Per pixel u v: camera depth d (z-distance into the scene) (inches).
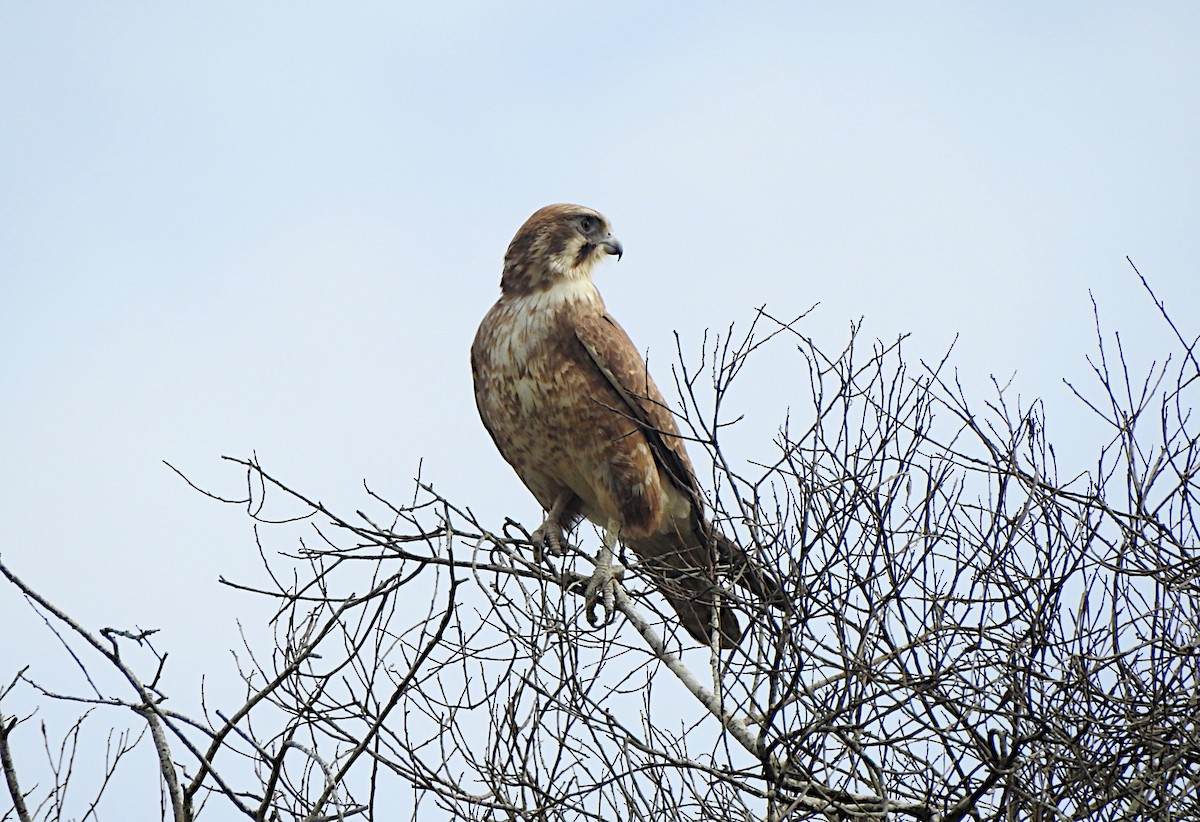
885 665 394.0
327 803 401.7
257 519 445.7
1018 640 394.6
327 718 404.8
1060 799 377.7
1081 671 385.7
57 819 380.2
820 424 407.8
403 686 391.5
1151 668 383.9
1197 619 396.8
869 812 390.6
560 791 401.1
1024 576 395.9
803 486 397.7
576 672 401.1
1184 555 397.4
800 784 394.3
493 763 401.4
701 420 409.7
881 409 410.9
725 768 400.2
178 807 378.9
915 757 384.2
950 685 390.0
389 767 398.0
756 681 403.5
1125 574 396.5
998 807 383.9
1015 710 382.3
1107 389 418.0
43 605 385.7
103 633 386.3
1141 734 379.6
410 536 458.6
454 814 398.9
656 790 400.2
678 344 409.4
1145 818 371.9
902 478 406.6
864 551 400.5
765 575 423.5
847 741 381.1
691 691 431.8
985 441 411.8
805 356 411.8
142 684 385.4
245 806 389.4
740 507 406.0
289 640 426.3
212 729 393.7
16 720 370.3
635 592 459.8
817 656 399.2
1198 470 407.2
